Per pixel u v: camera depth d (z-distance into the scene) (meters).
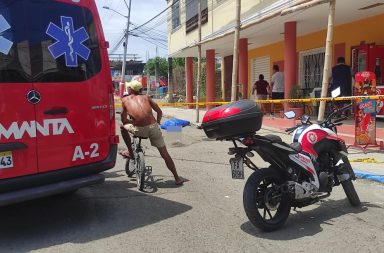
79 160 5.36
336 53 15.30
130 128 7.18
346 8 12.29
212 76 22.17
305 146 5.37
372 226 5.14
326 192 5.58
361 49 13.44
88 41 5.48
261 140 4.93
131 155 7.68
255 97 17.31
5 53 4.79
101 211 5.95
